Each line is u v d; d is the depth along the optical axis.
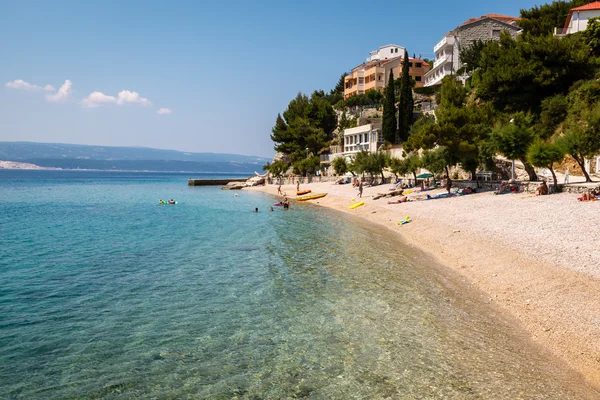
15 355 10.87
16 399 8.85
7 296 15.67
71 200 66.12
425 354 10.52
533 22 67.19
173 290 16.48
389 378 9.44
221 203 59.84
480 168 46.78
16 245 26.28
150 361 10.54
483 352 10.55
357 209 44.94
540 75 49.25
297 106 115.38
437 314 13.25
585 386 8.91
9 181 147.25
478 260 19.34
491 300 14.45
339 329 12.28
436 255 21.95
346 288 16.28
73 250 24.66
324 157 96.94
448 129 40.66
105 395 9.03
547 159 32.00
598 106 32.31
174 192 88.94
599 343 10.42
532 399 8.43
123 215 44.09
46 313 13.94
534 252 18.33
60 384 9.47
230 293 15.99
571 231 20.59
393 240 26.83
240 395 8.96
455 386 9.00
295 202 58.69
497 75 52.06
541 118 47.81
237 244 26.38
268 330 12.38
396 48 129.75
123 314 13.84
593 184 31.70
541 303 13.35
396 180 59.69
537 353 10.43
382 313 13.46
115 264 20.97
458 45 86.88
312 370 9.95
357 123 95.31
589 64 48.97
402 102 74.75
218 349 11.17
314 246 25.27
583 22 57.22
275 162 112.38
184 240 28.03
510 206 29.58
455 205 34.12
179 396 8.96
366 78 114.50
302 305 14.47
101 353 11.00
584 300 12.81
